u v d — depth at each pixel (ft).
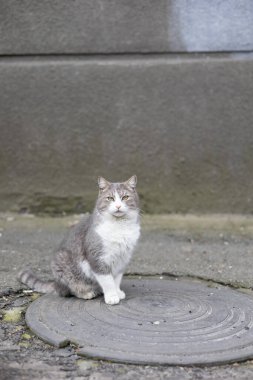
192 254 14.34
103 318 12.25
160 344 11.75
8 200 15.80
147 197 15.66
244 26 15.17
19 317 12.48
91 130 15.51
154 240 14.85
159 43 15.29
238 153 15.43
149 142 15.48
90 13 15.23
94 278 12.67
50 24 15.29
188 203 15.65
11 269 13.74
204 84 15.29
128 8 15.19
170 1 15.12
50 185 15.71
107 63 15.33
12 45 15.37
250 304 12.64
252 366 11.59
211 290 13.07
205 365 11.53
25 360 11.64
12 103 15.48
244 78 15.25
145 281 13.39
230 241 14.85
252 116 15.33
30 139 15.58
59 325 12.10
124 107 15.40
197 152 15.47
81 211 15.79
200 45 15.28
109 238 12.48
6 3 15.23
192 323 12.14
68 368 11.51
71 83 15.39
